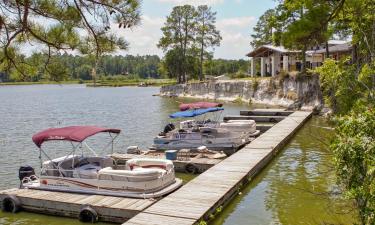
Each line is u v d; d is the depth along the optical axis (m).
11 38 6.11
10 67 6.70
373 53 13.32
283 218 12.31
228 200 13.74
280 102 51.19
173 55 83.50
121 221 12.41
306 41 9.93
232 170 16.45
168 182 15.01
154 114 46.66
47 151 25.20
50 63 6.83
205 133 23.67
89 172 14.62
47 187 14.93
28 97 87.88
